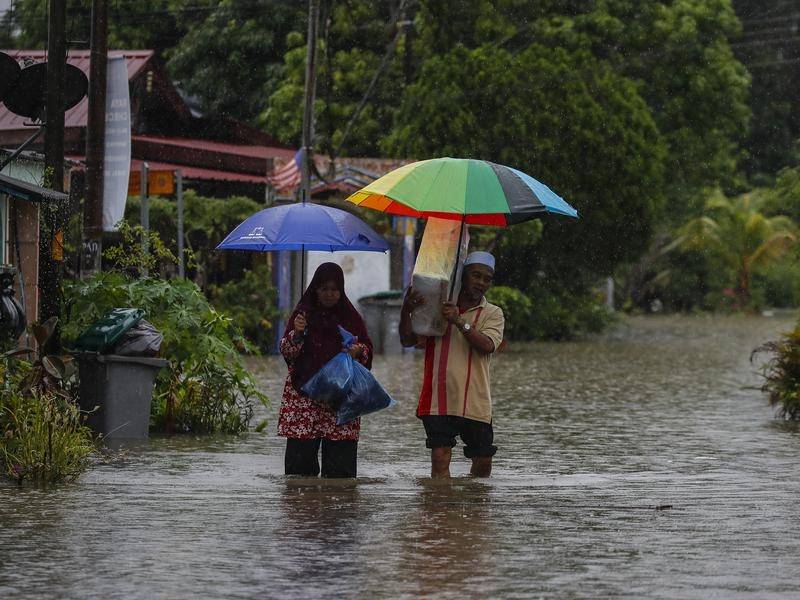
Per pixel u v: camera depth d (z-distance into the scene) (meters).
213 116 77.56
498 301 76.44
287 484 20.66
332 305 21.36
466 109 76.25
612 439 30.47
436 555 15.23
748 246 125.00
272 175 63.38
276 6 93.62
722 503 19.25
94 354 27.14
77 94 33.19
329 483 20.81
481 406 21.55
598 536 16.47
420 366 55.44
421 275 20.94
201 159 71.12
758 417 36.19
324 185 62.72
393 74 88.50
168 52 99.31
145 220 44.16
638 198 79.25
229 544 15.78
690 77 100.00
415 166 21.08
